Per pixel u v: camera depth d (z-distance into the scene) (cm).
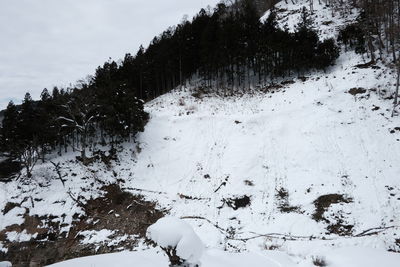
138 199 2359
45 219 2161
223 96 3553
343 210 1903
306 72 3669
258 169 2402
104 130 3045
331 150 2364
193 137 2841
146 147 2847
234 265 1048
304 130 2603
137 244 1936
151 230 509
